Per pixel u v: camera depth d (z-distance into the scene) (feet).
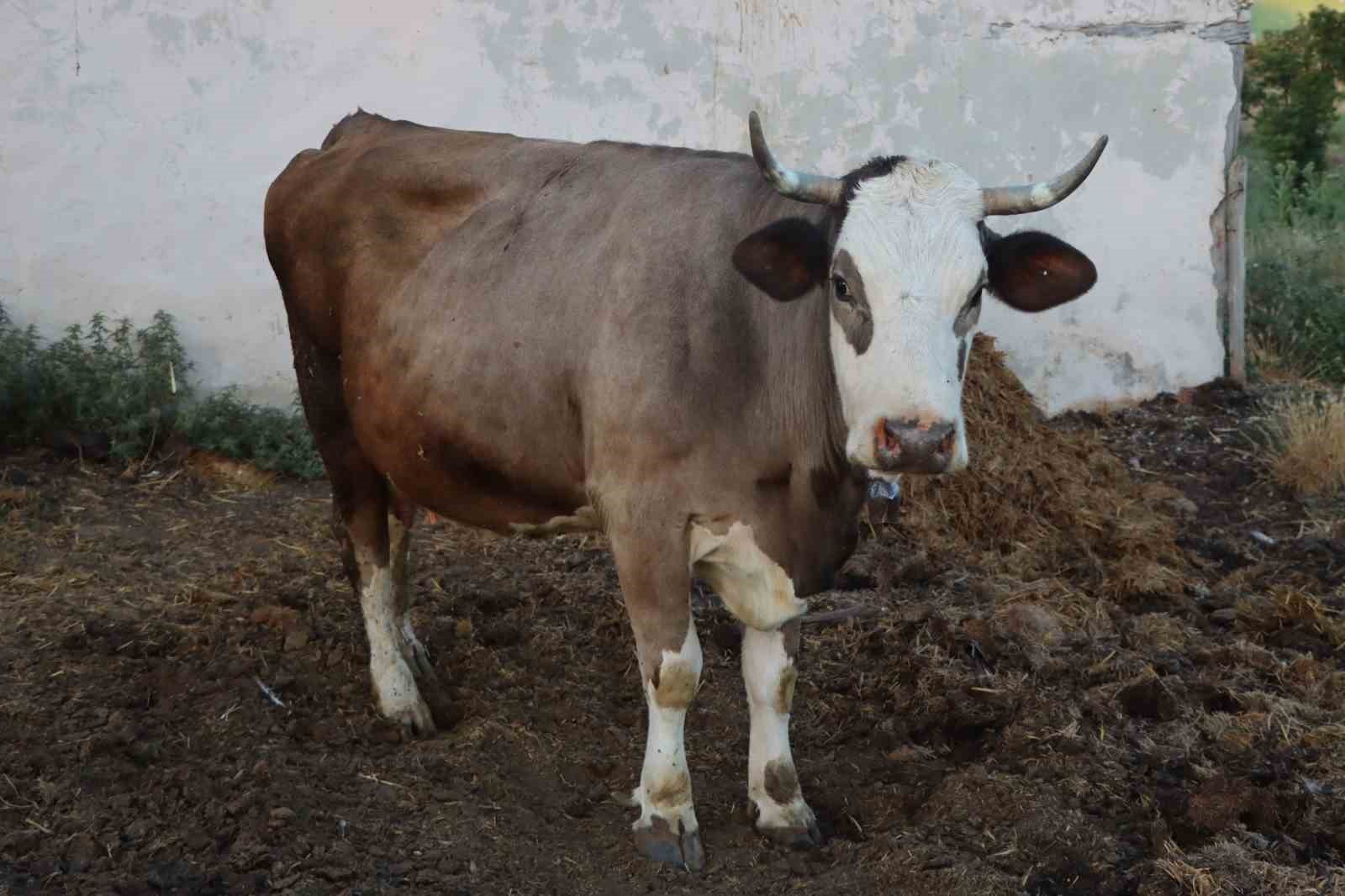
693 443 13.42
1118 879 13.64
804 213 13.44
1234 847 13.89
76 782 14.80
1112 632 19.75
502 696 17.60
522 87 28.30
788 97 28.94
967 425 24.23
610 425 13.62
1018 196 12.94
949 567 22.06
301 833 14.08
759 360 13.50
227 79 27.25
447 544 22.76
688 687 13.91
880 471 12.06
